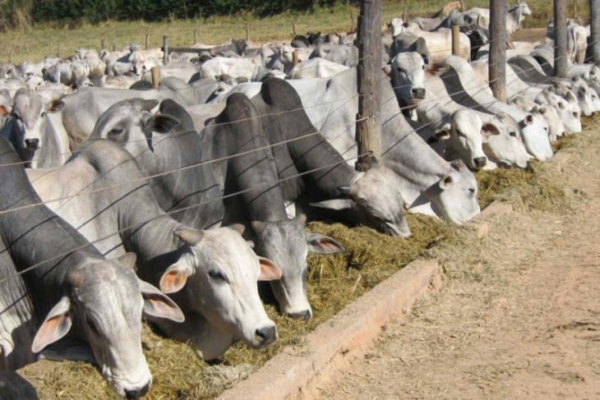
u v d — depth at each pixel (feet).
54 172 22.94
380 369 21.97
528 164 35.42
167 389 20.16
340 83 31.53
